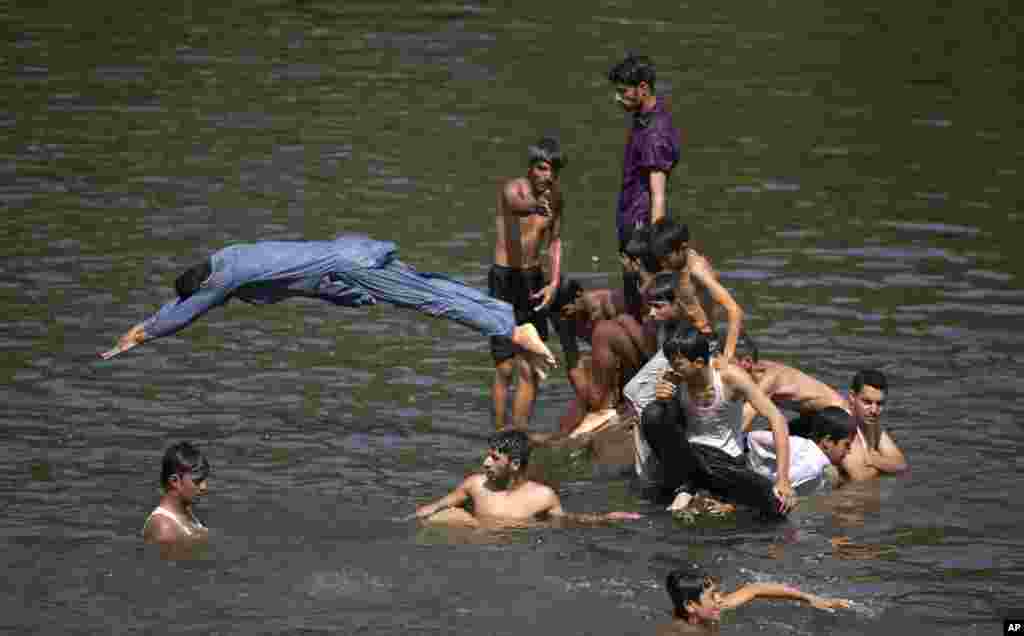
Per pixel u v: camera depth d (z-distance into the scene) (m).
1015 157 64.31
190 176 58.78
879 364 41.09
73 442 35.09
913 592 28.16
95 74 74.62
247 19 88.75
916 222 55.28
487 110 69.94
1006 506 32.59
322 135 65.25
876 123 69.44
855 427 34.47
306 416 37.62
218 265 33.25
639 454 34.75
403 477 33.97
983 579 28.84
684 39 85.50
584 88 74.31
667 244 35.03
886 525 31.70
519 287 38.91
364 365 41.62
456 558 29.42
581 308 39.22
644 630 26.25
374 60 79.25
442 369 41.62
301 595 27.47
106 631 25.84
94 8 90.50
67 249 49.62
